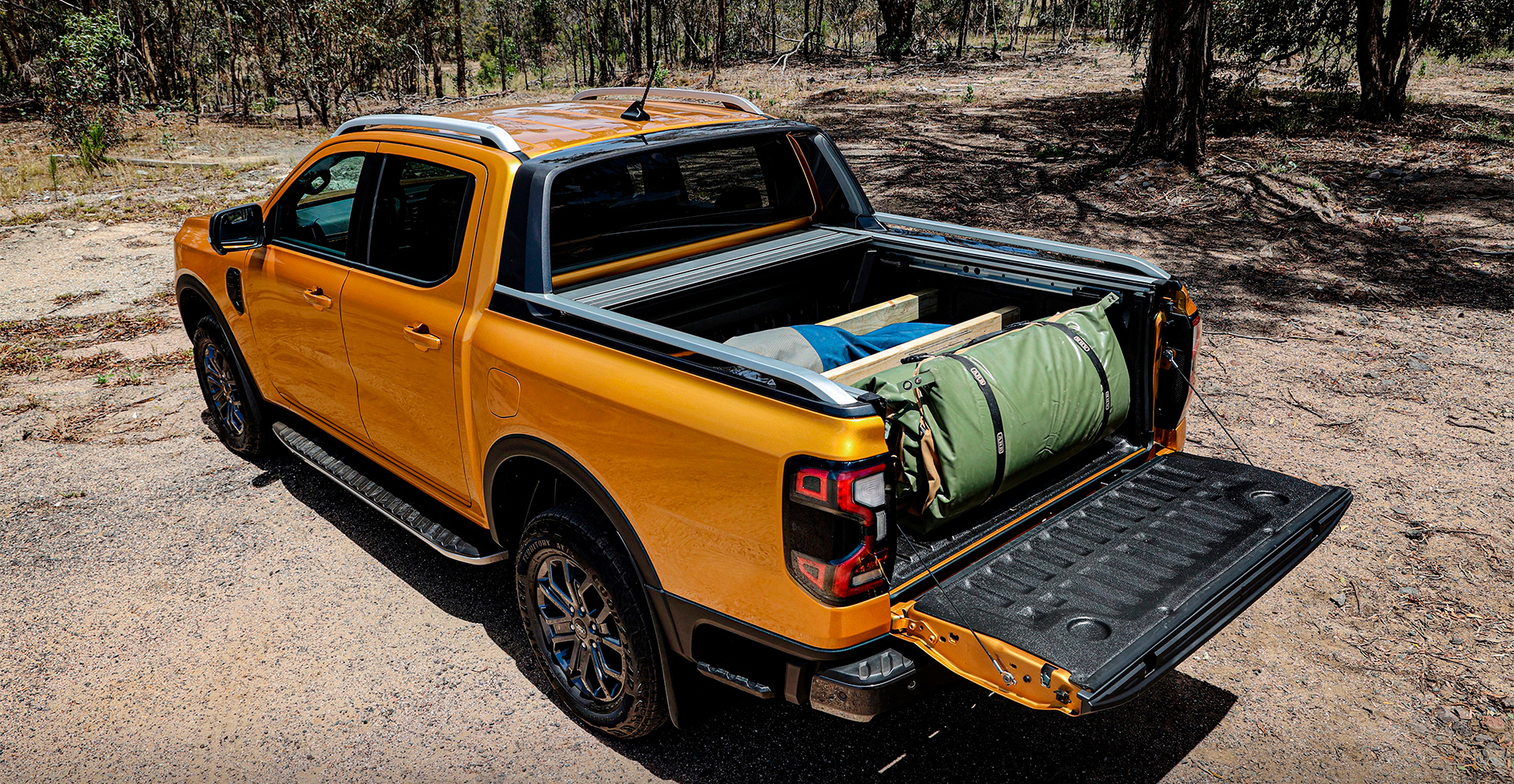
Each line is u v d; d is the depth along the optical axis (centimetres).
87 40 2003
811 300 410
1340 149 1405
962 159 1466
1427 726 314
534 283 304
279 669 356
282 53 2628
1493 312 724
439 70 3316
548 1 4244
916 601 247
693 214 375
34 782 302
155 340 733
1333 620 371
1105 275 335
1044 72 2844
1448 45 2048
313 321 398
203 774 304
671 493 258
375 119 379
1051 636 229
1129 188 1189
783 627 244
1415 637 359
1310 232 983
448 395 333
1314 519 289
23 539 448
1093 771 300
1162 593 249
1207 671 345
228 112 2766
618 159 333
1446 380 595
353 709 335
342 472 417
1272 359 638
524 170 313
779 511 234
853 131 1794
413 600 400
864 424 222
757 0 4212
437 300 331
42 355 699
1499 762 297
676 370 257
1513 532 424
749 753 312
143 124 2448
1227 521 288
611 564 283
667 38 3697
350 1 2455
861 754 310
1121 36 3133
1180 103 1233
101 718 332
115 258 996
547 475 318
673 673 285
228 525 460
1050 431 283
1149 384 329
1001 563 266
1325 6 1756
